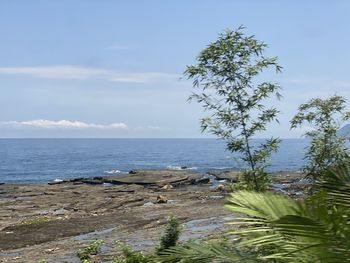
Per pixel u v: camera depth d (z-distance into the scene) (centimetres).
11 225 2730
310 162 961
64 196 4106
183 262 474
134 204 3609
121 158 13612
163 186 4834
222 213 2980
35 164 10806
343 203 395
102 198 3931
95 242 2022
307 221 354
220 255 462
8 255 2061
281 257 386
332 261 360
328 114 972
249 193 438
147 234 2397
